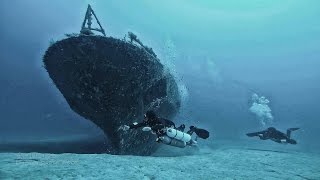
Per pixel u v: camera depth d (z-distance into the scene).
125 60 9.80
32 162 5.98
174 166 6.20
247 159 7.76
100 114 10.36
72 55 9.62
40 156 6.77
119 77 9.85
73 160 6.29
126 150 10.35
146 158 7.03
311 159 8.38
